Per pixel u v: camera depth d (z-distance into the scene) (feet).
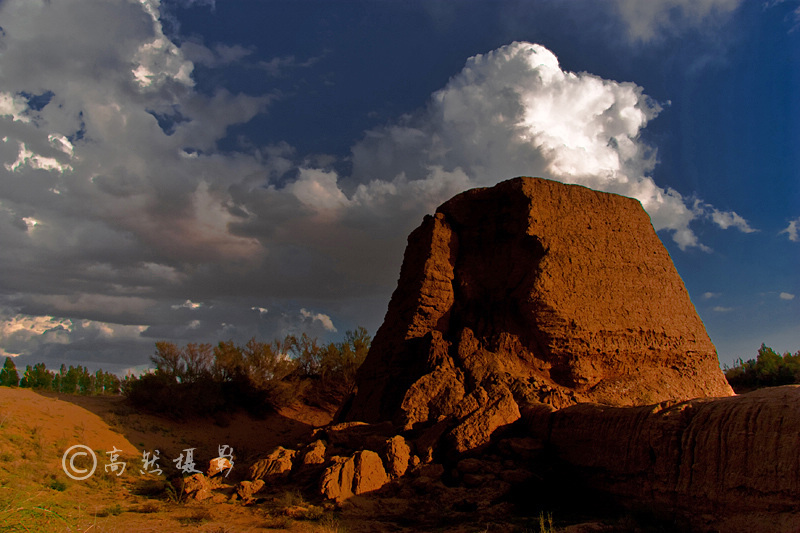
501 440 47.34
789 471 25.98
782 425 27.27
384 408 65.10
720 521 29.27
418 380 57.47
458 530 35.40
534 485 42.32
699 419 32.73
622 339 60.95
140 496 50.85
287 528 37.65
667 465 33.73
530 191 64.90
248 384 104.63
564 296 59.82
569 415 44.55
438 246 69.77
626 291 63.41
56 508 39.14
